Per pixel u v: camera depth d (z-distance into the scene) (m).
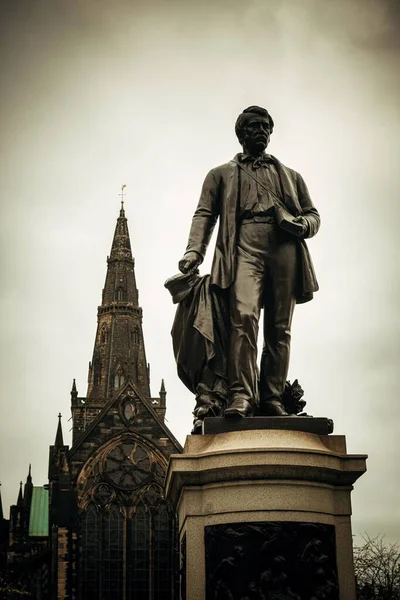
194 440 9.43
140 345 127.56
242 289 10.02
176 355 10.32
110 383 123.44
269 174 10.52
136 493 67.00
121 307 128.75
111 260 132.12
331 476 9.18
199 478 9.20
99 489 66.88
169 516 66.81
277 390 10.11
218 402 9.93
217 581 8.78
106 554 65.50
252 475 8.99
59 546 64.88
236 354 9.83
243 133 10.70
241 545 8.84
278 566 8.73
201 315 10.06
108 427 68.19
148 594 64.94
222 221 10.30
